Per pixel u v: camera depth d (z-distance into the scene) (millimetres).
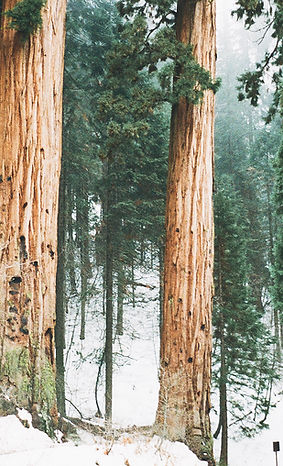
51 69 5727
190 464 5082
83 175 15398
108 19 14539
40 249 5215
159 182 13766
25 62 5523
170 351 6316
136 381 17312
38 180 5328
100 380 15680
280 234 15125
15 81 5477
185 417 5918
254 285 24000
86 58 14250
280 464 13133
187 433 5844
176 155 7062
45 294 5180
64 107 13836
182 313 6387
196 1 7398
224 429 12180
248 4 8438
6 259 5016
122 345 20500
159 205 13859
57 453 3877
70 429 7609
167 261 6762
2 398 4512
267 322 25766
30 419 4543
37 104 5492
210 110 7199
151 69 7996
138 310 24312
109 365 12766
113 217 13680
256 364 13805
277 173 14633
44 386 4859
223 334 12992
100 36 14188
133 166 13797
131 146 12688
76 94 13844
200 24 7332
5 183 5215
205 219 6801
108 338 13016
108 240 13609
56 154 5664
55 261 5438
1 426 4250
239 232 13484
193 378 6156
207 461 5746
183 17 7484
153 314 23516
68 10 14695
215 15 7582
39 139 5426
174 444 5555
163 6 8219
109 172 13750
